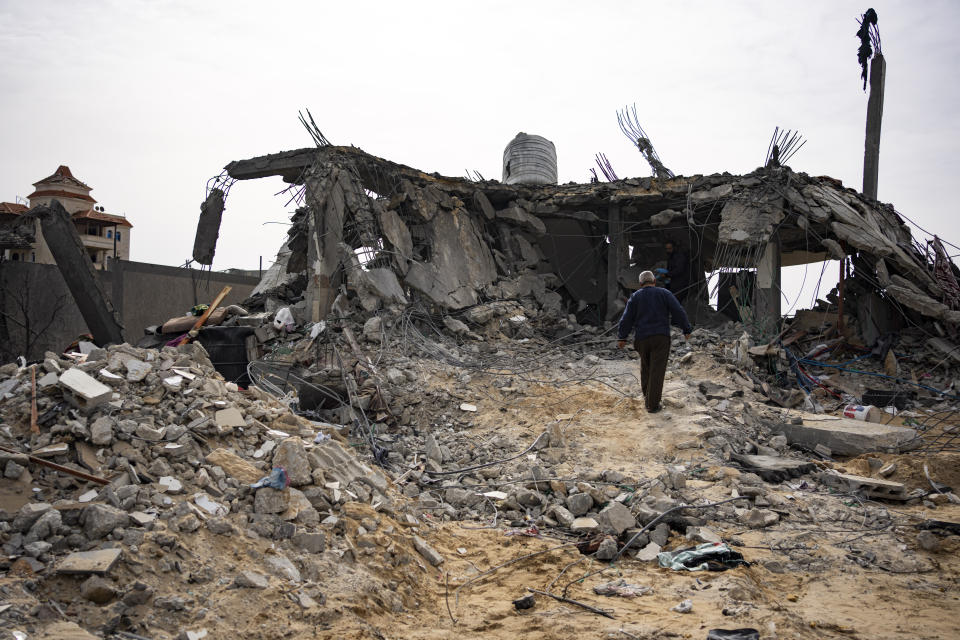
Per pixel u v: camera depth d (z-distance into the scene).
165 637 2.83
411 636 3.36
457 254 13.16
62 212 11.80
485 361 10.47
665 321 7.97
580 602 3.88
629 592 4.02
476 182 14.04
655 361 7.97
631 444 7.33
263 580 3.38
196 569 3.31
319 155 11.80
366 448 7.16
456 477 6.54
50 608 2.74
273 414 5.58
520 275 14.17
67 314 13.92
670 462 6.89
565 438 7.47
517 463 6.78
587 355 11.25
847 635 3.47
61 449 3.83
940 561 4.68
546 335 12.89
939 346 11.30
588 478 6.29
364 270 11.13
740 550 4.84
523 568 4.50
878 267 12.00
